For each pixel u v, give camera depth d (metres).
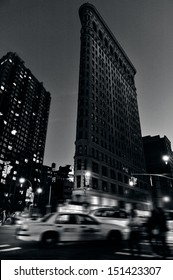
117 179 59.75
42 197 108.69
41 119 146.38
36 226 9.15
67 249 8.97
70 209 35.09
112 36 91.81
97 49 75.69
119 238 10.75
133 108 95.81
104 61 78.56
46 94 160.50
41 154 136.38
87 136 53.53
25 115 131.12
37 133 138.38
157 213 8.65
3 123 112.06
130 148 78.69
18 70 134.88
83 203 35.81
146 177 83.00
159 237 8.29
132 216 9.09
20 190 108.50
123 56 100.94
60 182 47.97
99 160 53.72
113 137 67.19
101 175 52.59
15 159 113.00
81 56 68.00
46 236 9.11
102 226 10.48
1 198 93.25
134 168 74.19
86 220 10.32
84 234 9.80
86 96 59.50
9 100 120.88
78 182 47.62
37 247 9.23
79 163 49.44
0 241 11.02
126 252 8.62
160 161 122.81
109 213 12.50
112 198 53.72
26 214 40.69
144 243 11.26
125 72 99.31
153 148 128.88
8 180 103.50
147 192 78.06
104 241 10.30
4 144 109.00
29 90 140.88
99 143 57.50
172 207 79.12
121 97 84.31
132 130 86.69
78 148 51.75
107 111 68.50
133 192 67.19
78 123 56.09
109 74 79.75
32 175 121.31
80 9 81.25
